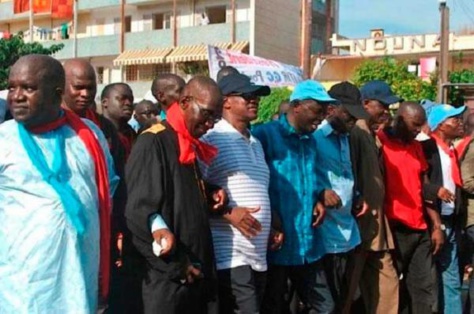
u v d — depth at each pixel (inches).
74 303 114.4
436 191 219.0
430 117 248.4
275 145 182.2
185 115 145.5
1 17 1530.5
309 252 181.2
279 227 176.9
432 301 221.6
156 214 139.6
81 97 159.6
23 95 114.0
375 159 210.7
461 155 245.6
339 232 192.2
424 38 1048.8
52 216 113.0
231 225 160.9
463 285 289.1
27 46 896.3
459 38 1006.4
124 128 213.3
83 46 1390.3
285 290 185.9
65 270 114.3
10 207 113.9
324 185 192.1
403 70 818.2
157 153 141.4
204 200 148.2
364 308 226.4
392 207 217.0
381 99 212.4
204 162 153.9
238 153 163.8
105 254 125.7
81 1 1403.8
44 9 1424.7
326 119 195.9
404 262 222.4
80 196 117.3
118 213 154.7
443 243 223.8
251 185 163.8
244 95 164.6
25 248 112.2
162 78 204.8
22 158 114.1
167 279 139.9
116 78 1382.9
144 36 1311.5
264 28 1216.8
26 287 111.7
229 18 1239.5
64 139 119.4
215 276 149.6
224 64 521.3
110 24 1408.7
